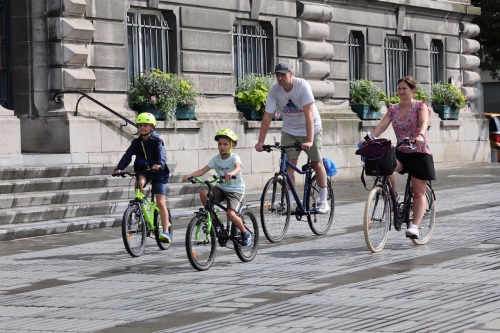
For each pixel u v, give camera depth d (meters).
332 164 17.83
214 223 14.16
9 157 22.33
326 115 32.62
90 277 13.59
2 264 15.09
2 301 11.94
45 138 24.03
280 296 11.63
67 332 10.03
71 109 24.12
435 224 18.59
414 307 10.65
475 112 42.47
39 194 20.44
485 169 37.69
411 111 15.30
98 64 24.97
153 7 26.69
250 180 29.17
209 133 27.83
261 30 30.94
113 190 21.98
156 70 26.67
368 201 14.85
